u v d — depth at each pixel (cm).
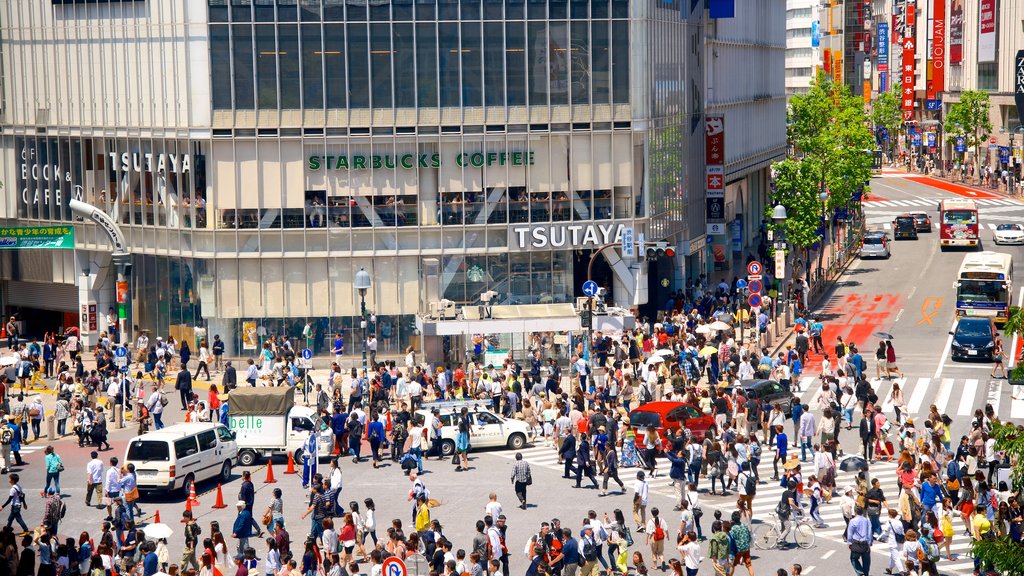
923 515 8512
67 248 15575
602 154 15188
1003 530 7600
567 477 10188
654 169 15638
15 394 13038
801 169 18050
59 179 15775
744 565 8119
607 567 7956
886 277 19862
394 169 14762
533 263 15188
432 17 14650
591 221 15212
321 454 10812
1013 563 6356
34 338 16325
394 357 14988
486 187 14950
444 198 14888
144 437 9556
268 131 14612
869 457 10544
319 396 12069
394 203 14825
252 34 14512
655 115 15612
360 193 14775
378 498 9594
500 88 14862
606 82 15100
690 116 17500
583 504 9444
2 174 16288
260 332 14862
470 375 12619
